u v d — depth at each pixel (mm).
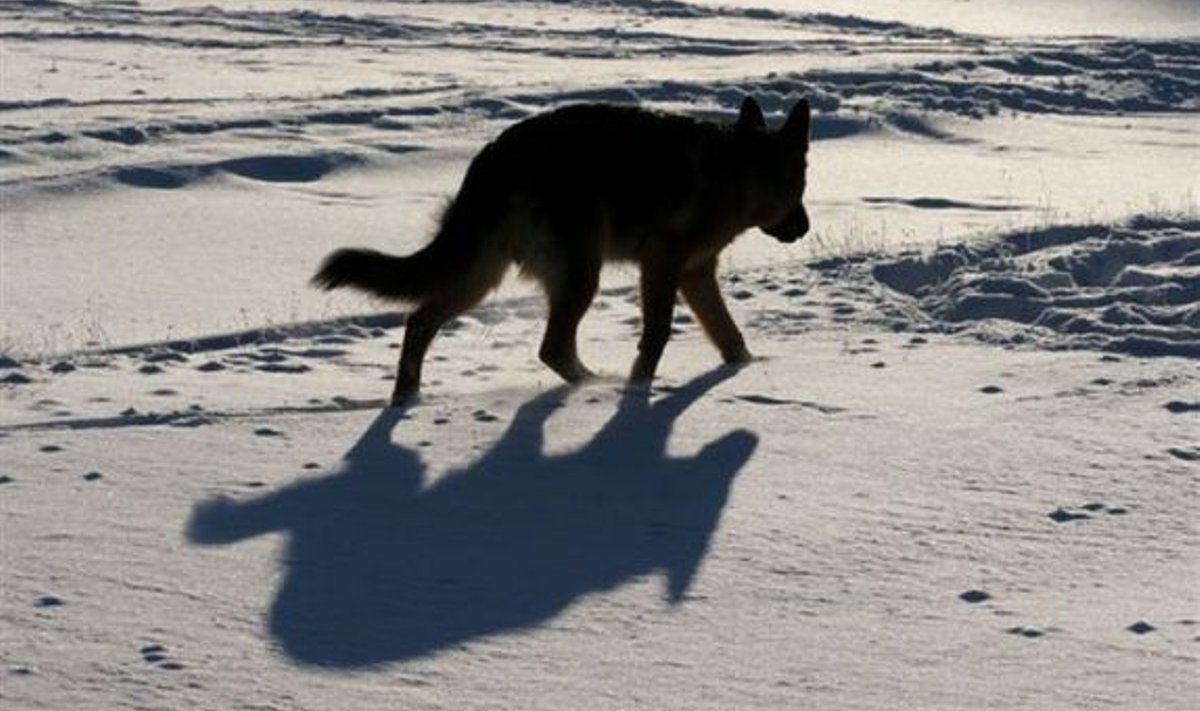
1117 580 9258
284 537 10047
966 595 9055
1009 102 35906
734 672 8055
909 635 8508
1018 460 11453
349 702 7699
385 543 9961
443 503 10727
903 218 22672
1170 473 11125
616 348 15461
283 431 12367
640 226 13820
